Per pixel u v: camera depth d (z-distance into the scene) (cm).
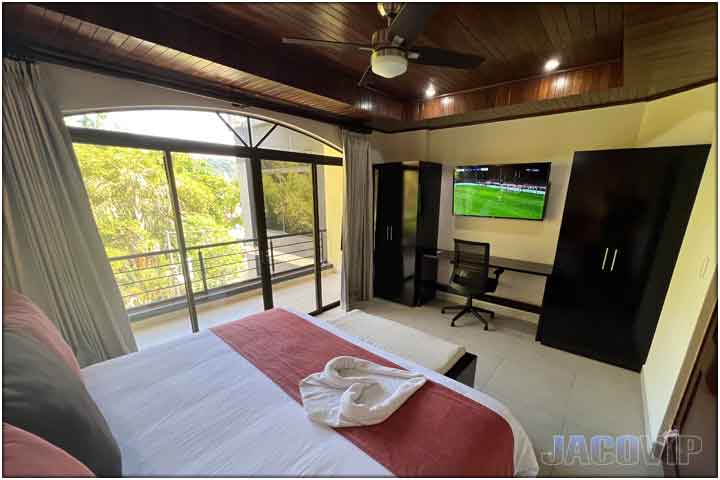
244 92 268
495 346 308
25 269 177
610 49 220
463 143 399
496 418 128
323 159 380
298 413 133
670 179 234
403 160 452
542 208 336
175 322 334
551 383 247
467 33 199
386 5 150
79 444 92
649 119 269
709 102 216
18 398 83
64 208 189
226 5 173
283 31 204
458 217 416
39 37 166
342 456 110
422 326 356
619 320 268
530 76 279
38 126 176
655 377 212
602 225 268
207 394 145
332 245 503
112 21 158
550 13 175
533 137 343
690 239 210
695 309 167
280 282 454
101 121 212
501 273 371
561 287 295
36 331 122
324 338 197
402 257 417
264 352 180
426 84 304
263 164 321
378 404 131
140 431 123
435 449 112
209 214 304
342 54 240
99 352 207
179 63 205
